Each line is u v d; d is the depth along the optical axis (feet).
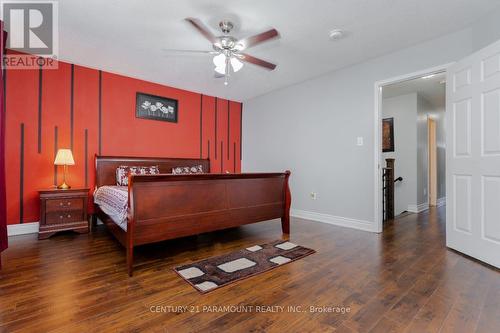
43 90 11.17
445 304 5.29
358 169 11.94
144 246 9.23
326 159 13.30
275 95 16.21
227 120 18.02
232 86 15.25
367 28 8.72
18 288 5.97
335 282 6.32
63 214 10.57
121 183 12.32
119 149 13.26
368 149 11.58
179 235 7.98
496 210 7.14
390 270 7.02
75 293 5.75
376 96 11.26
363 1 7.25
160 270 7.07
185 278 6.53
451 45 9.08
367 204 11.60
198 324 4.65
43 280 6.40
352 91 12.13
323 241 9.80
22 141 10.71
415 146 16.60
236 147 18.48
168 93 15.10
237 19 8.16
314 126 13.91
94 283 6.26
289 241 9.82
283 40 9.55
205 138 16.83
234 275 6.70
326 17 8.07
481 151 7.64
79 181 12.08
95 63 11.79
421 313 4.97
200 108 16.60
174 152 15.33
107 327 4.54
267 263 7.52
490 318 4.80
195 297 5.60
